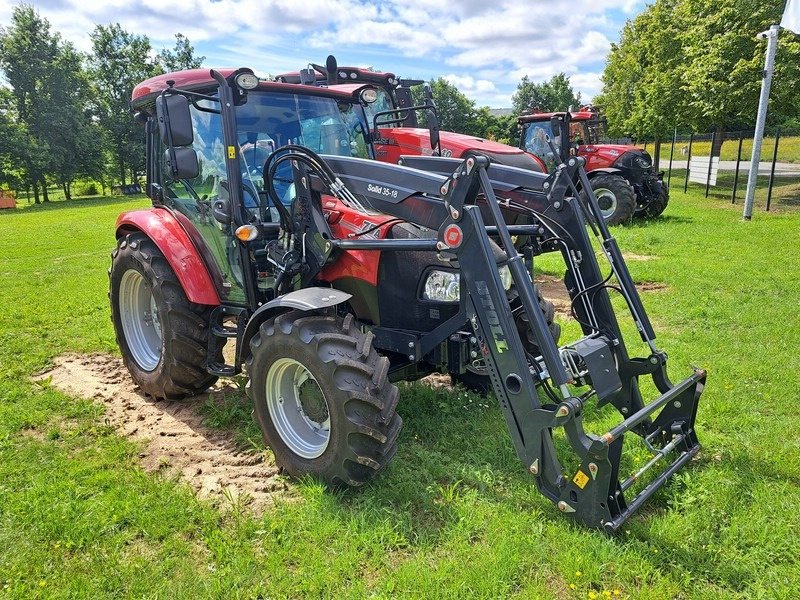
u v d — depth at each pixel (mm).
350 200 3480
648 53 27484
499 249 3361
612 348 3598
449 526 2930
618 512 2801
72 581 2641
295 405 3520
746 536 2783
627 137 31188
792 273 7871
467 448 3701
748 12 16812
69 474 3547
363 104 4781
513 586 2553
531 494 3148
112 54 49469
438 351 3629
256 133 4148
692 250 9758
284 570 2658
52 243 14523
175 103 3572
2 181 40781
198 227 4418
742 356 5074
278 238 3852
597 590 2529
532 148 12148
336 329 3230
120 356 5828
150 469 3660
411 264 3541
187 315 4340
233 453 3861
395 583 2551
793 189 19953
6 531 3016
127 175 51406
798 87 16094
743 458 3416
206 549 2881
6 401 4652
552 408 2824
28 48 41219
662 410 3531
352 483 3117
